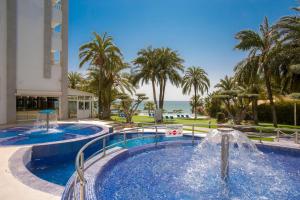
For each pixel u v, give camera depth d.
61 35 22.89
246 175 7.26
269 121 28.56
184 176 7.12
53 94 21.97
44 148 9.13
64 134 14.38
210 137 7.56
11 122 18.94
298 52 18.53
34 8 20.67
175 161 8.77
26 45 20.12
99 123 18.69
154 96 30.08
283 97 27.06
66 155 9.78
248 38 22.22
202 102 51.78
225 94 21.47
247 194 5.82
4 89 18.78
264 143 11.12
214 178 6.94
